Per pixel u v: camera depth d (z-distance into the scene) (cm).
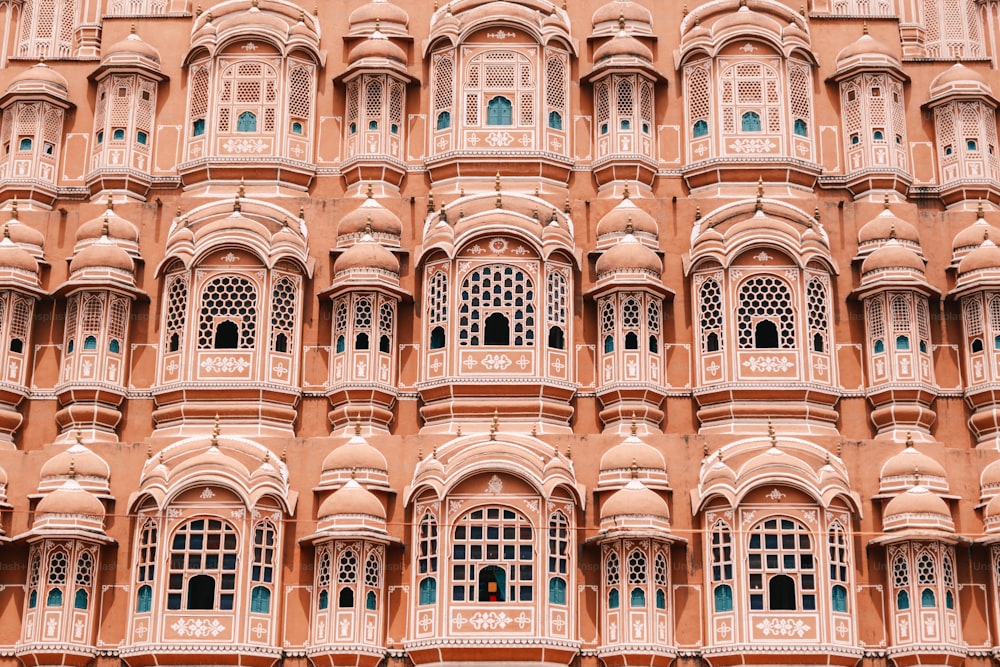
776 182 4847
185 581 4166
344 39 5084
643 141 4906
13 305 4597
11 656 4169
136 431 4516
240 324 4534
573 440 4375
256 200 4734
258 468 4278
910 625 4134
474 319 4512
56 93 5041
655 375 4512
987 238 4669
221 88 4953
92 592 4203
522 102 4928
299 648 4181
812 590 4144
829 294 4606
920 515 4197
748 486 4197
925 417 4481
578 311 4606
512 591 4147
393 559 4256
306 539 4234
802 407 4456
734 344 4500
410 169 4931
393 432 4503
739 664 4091
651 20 5112
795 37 5000
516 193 4788
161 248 4728
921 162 5006
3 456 4391
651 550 4175
